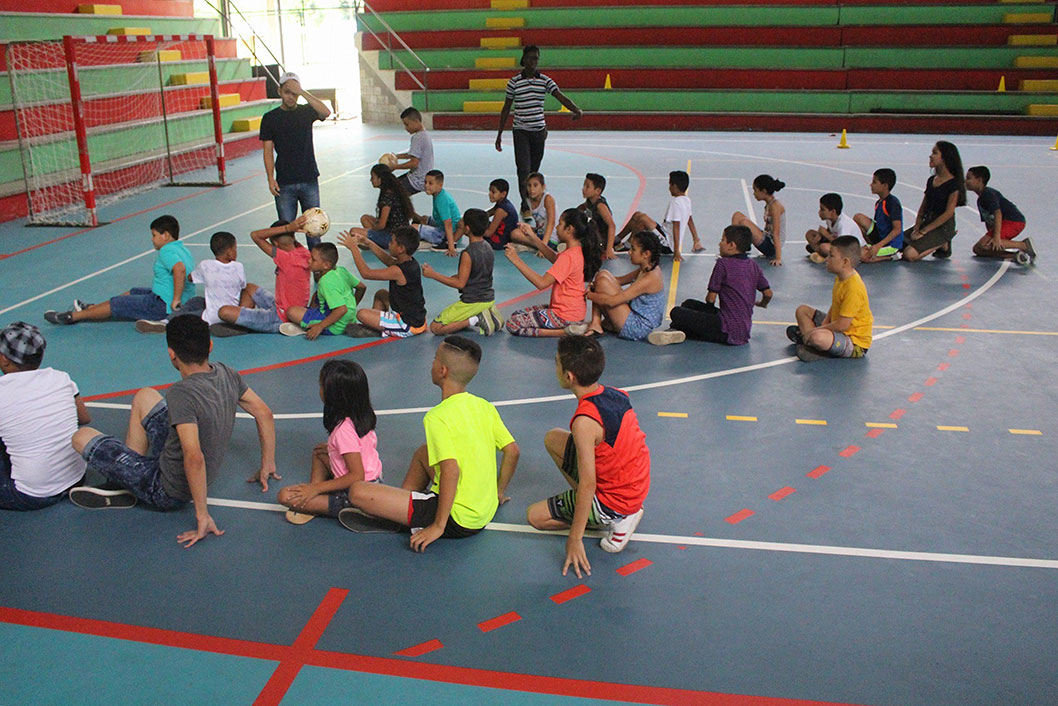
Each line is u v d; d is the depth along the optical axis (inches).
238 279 288.4
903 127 796.6
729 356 266.2
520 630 142.5
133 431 184.2
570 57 877.8
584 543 168.4
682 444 207.6
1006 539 167.6
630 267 369.1
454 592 152.8
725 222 443.5
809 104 826.8
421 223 402.3
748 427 216.7
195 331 169.0
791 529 171.6
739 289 270.2
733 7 872.3
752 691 128.6
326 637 140.8
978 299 320.2
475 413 167.6
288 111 352.8
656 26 876.0
